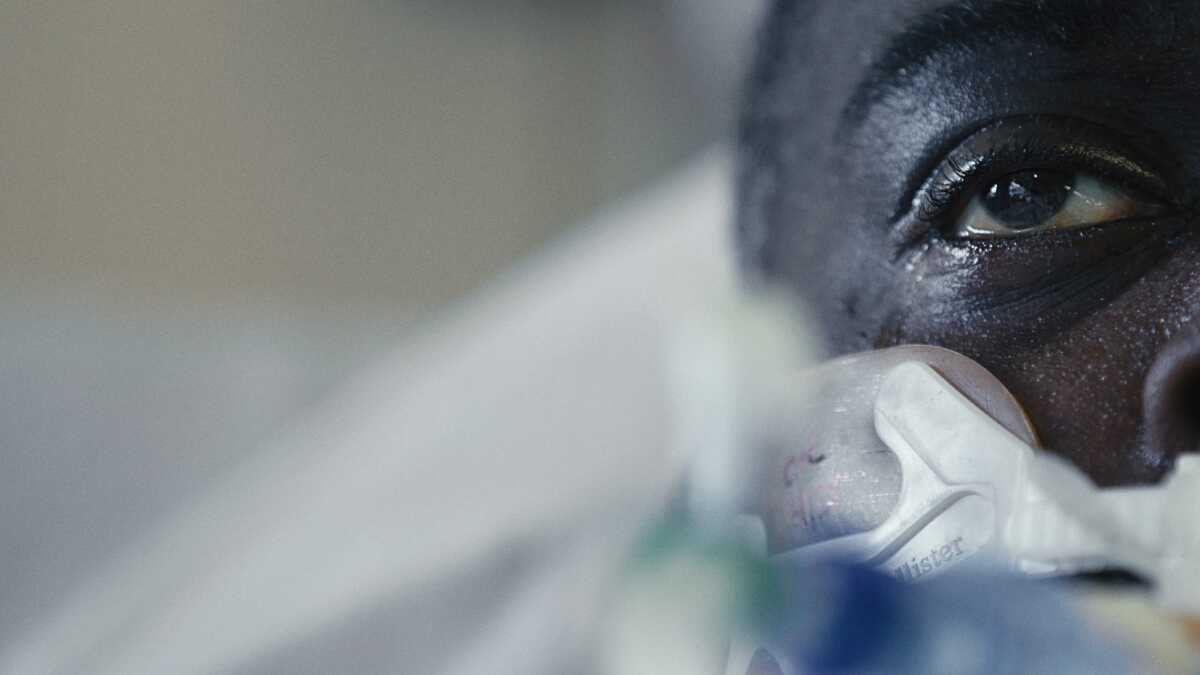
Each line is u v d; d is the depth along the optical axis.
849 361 0.37
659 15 0.77
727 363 0.34
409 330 0.80
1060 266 0.38
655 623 0.31
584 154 0.84
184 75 0.79
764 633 0.32
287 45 0.82
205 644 0.56
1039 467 0.36
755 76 0.43
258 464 0.68
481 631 0.56
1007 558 0.35
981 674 0.32
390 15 0.84
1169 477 0.35
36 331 0.70
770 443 0.34
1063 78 0.38
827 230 0.41
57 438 0.68
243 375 0.73
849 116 0.40
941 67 0.39
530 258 0.84
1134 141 0.38
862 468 0.37
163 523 0.68
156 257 0.77
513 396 0.60
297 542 0.59
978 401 0.37
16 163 0.75
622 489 0.55
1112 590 0.35
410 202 0.83
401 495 0.59
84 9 0.77
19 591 0.65
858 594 0.32
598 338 0.59
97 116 0.77
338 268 0.82
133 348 0.72
